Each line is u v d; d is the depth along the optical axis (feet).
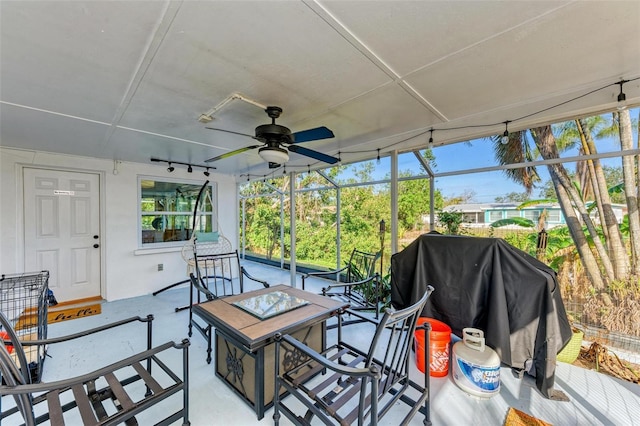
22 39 4.46
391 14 4.06
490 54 5.13
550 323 6.36
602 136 7.68
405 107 7.56
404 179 12.06
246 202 24.39
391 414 5.86
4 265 11.32
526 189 9.00
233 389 6.55
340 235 16.34
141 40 4.57
